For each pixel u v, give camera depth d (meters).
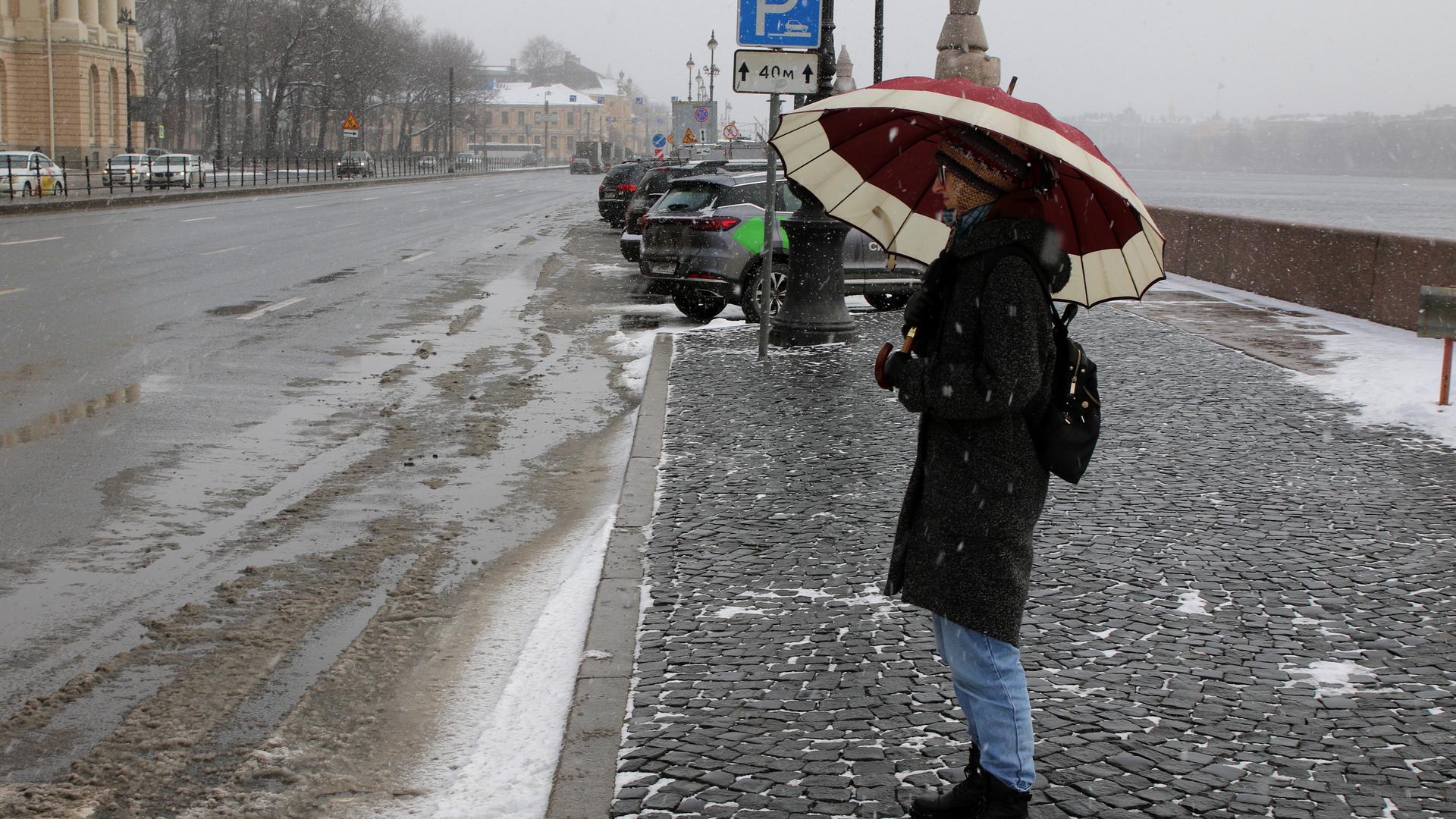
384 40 118.00
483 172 112.44
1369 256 14.40
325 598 5.25
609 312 15.23
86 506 6.44
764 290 10.98
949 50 18.03
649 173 21.50
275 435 8.23
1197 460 7.54
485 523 6.46
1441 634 4.73
